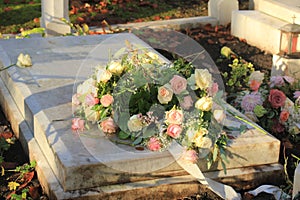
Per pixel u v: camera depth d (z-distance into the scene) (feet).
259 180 11.35
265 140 11.41
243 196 11.18
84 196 10.56
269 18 17.74
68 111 12.07
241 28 18.24
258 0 18.88
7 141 12.46
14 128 12.73
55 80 13.21
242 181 11.28
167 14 20.92
